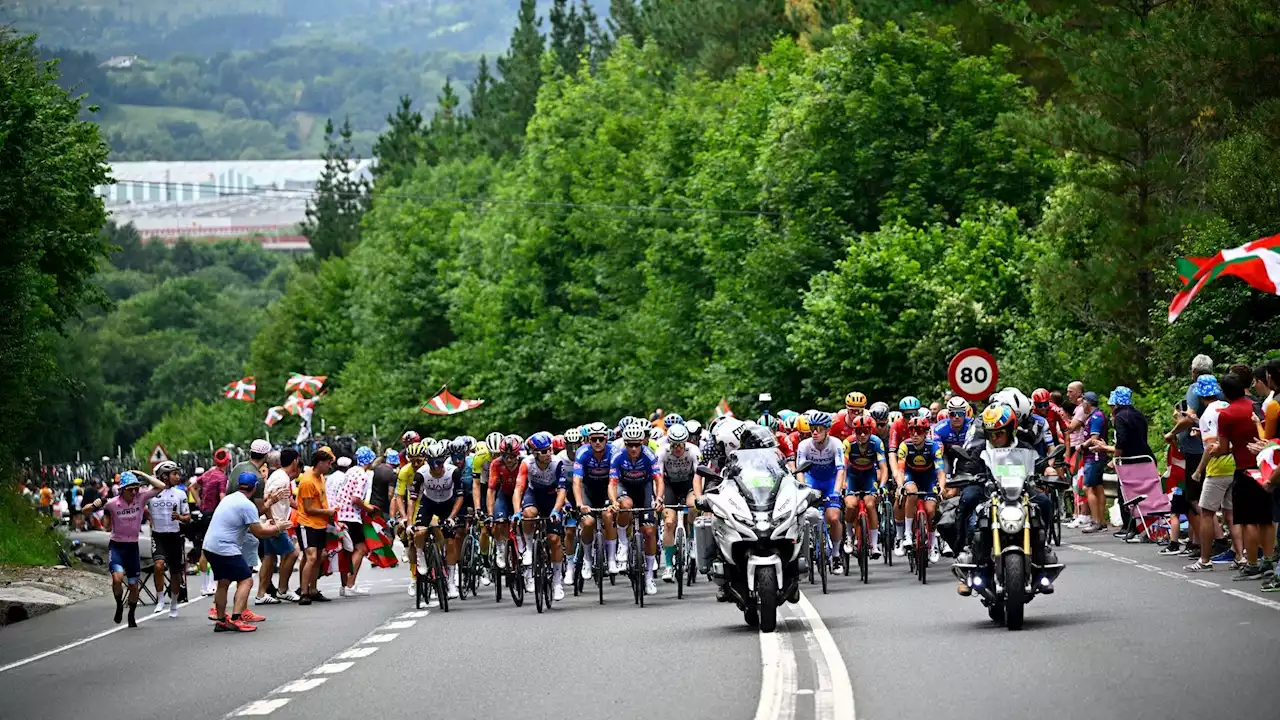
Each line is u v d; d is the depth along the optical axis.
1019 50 67.75
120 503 29.06
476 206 133.25
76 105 57.00
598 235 93.69
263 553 32.41
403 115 175.88
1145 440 32.56
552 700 15.92
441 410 77.50
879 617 21.92
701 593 28.45
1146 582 24.39
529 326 98.38
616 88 103.81
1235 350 42.25
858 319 58.41
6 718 17.11
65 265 56.31
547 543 26.64
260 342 174.12
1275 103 41.62
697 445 34.12
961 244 58.12
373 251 147.50
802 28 91.69
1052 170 63.78
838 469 27.84
